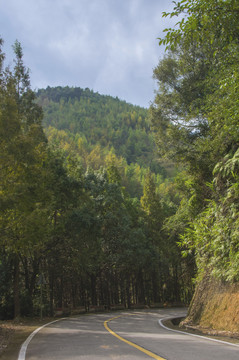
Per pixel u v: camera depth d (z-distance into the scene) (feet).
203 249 47.91
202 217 52.08
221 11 19.89
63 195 87.15
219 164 45.34
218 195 48.34
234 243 38.42
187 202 63.41
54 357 20.77
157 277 175.11
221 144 49.60
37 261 90.12
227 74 30.73
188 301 183.73
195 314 42.83
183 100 70.49
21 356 22.07
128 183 451.53
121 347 23.39
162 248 152.46
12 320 69.15
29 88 81.61
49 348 25.09
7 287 78.79
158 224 157.38
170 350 21.27
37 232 54.70
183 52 68.33
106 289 132.36
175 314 88.69
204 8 19.84
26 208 48.39
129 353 20.58
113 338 29.48
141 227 154.51
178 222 67.26
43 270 93.04
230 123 33.53
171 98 72.49
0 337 35.68
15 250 56.65
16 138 46.85
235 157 41.47
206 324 38.11
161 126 73.00
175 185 66.90
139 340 27.27
